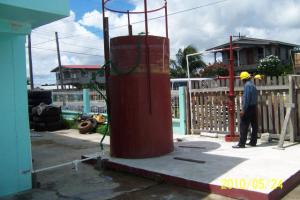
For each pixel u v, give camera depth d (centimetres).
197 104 1062
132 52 776
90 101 1605
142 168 689
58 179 699
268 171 615
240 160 707
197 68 4081
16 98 623
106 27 831
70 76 6731
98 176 711
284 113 873
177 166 692
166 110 809
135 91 777
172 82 1695
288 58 3991
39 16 576
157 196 573
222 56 4053
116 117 795
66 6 576
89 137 1292
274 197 523
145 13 786
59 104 1820
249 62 3975
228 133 988
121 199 567
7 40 610
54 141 1234
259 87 909
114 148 803
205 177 607
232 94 917
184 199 553
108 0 826
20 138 630
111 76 809
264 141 884
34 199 585
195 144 909
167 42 825
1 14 557
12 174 618
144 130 776
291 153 748
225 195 554
